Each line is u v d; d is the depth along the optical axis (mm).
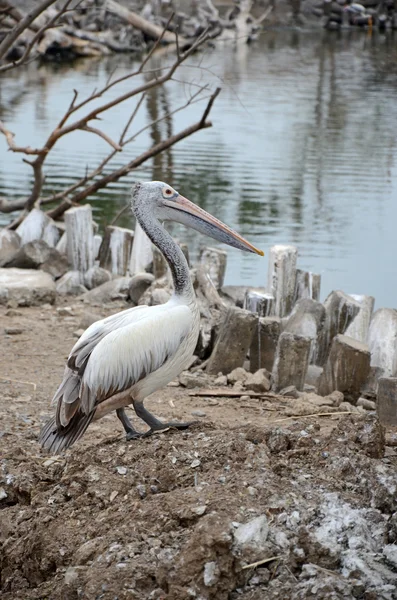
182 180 19891
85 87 32062
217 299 11070
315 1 50969
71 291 12906
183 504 5680
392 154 22406
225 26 44281
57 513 6117
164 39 41188
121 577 5250
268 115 27344
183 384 9844
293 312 10672
